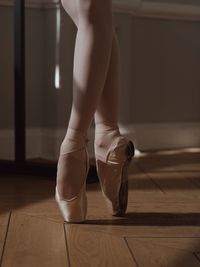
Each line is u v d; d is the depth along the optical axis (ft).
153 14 10.20
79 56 4.56
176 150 10.44
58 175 4.75
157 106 10.51
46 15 9.09
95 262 3.78
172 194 6.29
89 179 6.90
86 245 4.17
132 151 4.99
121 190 5.02
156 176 7.53
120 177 4.98
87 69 4.51
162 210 5.43
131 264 3.75
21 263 3.75
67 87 9.12
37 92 9.29
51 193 6.25
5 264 3.73
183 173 7.81
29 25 9.03
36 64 9.21
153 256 3.92
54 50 9.01
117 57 4.95
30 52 9.11
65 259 3.84
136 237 4.41
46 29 9.12
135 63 10.14
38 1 9.01
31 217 5.01
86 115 4.62
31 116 9.25
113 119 4.97
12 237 4.35
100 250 4.05
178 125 10.74
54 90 9.09
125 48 9.64
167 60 10.53
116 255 3.93
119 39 9.52
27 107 9.19
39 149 9.35
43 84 9.29
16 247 4.10
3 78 8.97
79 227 4.69
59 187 4.75
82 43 4.54
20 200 5.83
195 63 10.89
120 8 9.41
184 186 6.81
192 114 10.96
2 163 7.62
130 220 4.98
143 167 8.33
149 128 10.39
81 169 4.73
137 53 10.16
